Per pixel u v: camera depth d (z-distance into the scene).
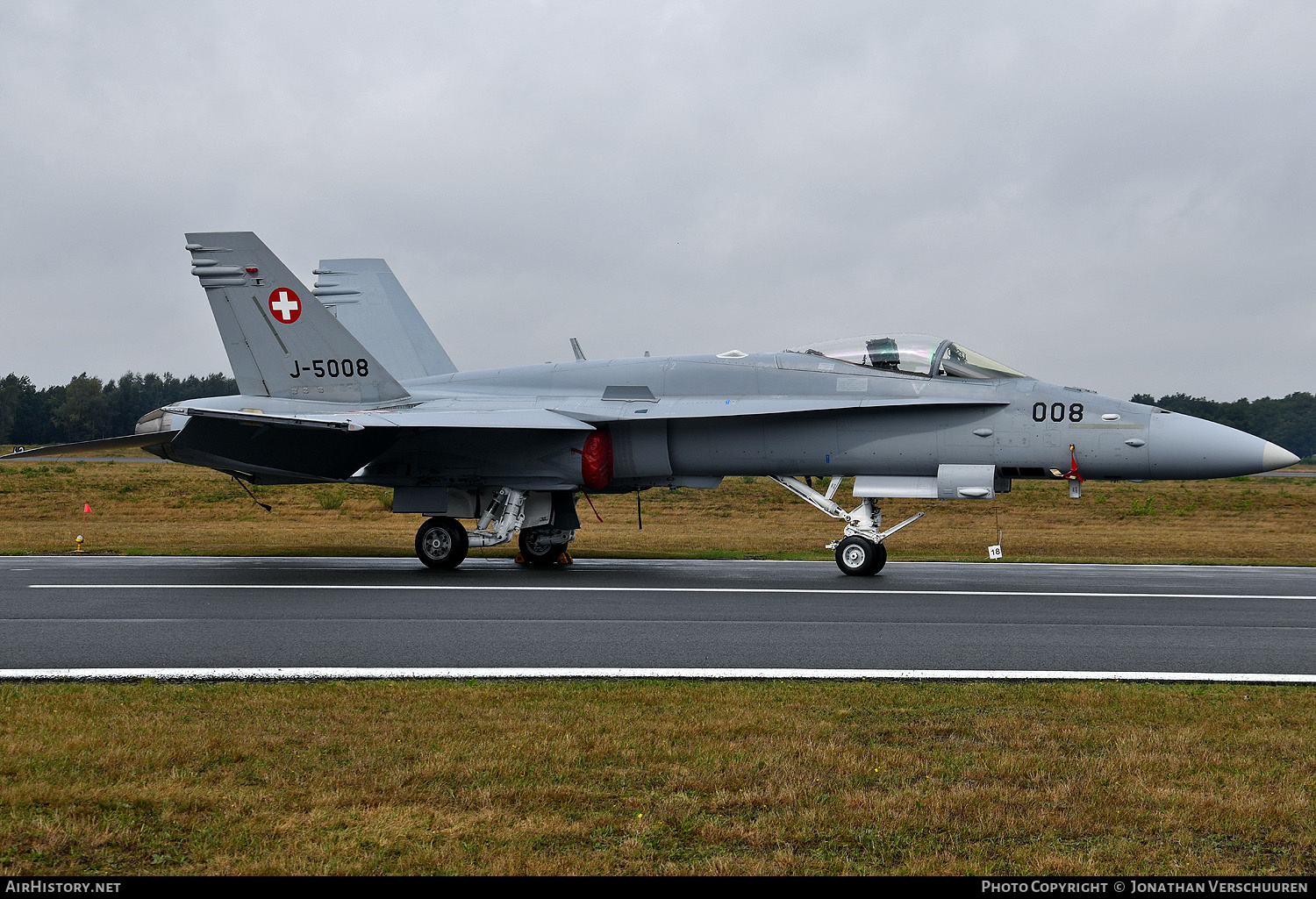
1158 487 49.44
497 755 5.13
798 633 9.08
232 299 16.36
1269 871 3.88
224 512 31.78
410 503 15.45
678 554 18.83
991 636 8.99
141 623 9.49
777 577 14.26
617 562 17.05
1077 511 33.72
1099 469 13.84
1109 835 4.20
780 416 14.94
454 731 5.57
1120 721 5.90
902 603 11.20
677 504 36.50
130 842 4.03
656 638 8.80
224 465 15.67
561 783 4.73
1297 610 10.76
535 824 4.24
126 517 30.55
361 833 4.12
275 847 3.99
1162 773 4.94
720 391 15.30
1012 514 32.97
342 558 17.59
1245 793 4.64
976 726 5.75
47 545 20.48
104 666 7.43
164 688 6.64
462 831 4.17
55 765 4.93
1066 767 5.02
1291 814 4.39
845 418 14.70
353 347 16.19
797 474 15.30
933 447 14.38
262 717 5.85
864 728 5.70
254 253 16.22
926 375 14.59
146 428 16.41
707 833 4.16
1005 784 4.78
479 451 15.27
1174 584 13.51
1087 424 13.79
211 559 17.14
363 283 20.31
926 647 8.40
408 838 4.08
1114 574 15.05
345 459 15.54
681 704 6.25
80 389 146.50
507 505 15.19
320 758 5.08
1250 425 137.00
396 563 16.45
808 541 23.61
